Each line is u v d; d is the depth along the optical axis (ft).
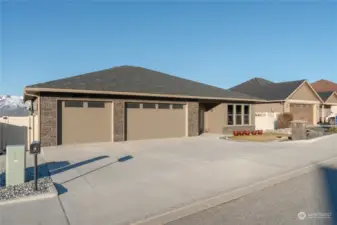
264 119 73.51
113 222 14.21
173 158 31.48
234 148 39.65
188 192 19.03
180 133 54.34
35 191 18.49
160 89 52.60
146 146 41.34
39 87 39.42
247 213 15.30
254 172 24.90
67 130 42.24
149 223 14.21
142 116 49.44
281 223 13.83
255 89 99.81
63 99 41.39
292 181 22.06
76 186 20.20
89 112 44.06
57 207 16.10
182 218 14.78
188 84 63.52
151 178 22.58
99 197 17.85
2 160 30.83
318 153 35.42
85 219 14.48
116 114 46.03
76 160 30.07
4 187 19.53
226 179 22.43
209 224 13.94
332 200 17.24
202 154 34.27
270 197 18.02
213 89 64.34
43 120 39.78
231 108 63.46
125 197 17.89
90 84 45.88
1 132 37.63
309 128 78.64
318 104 100.94
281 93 88.02
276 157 32.35
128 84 51.16
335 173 24.86
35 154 18.79
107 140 45.62
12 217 14.62
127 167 26.63
